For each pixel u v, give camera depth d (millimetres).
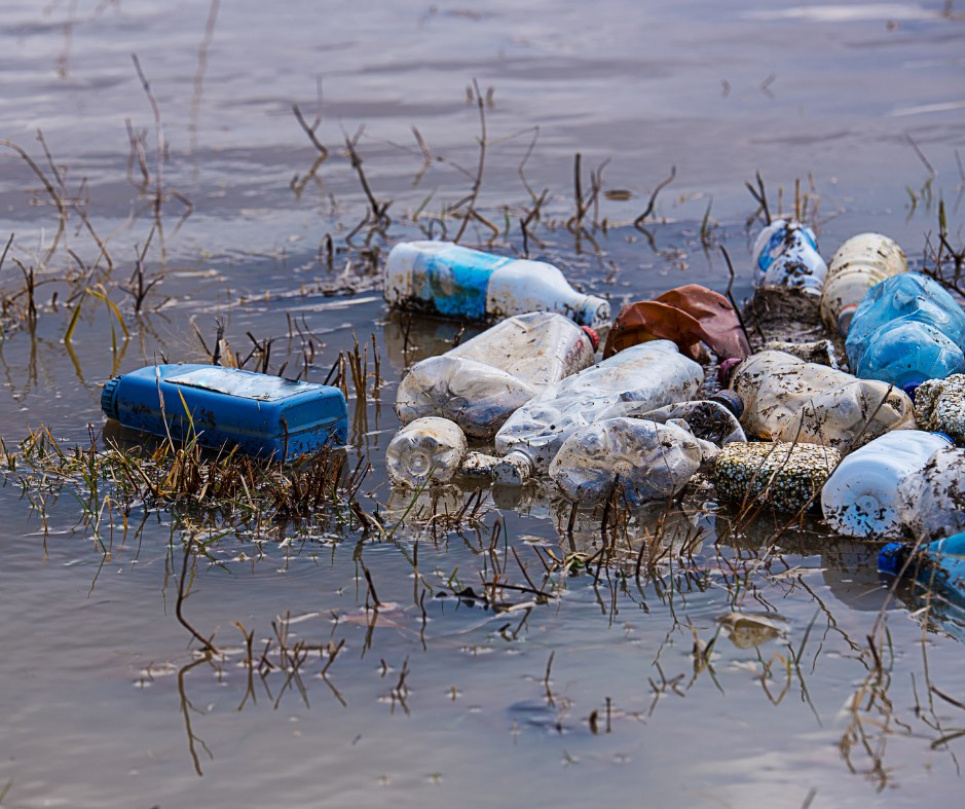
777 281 8367
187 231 10266
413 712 3961
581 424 5785
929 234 9688
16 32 20688
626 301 8398
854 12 22000
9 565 4941
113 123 14273
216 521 5328
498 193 11484
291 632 4434
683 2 23609
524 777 3662
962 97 15070
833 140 13203
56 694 4078
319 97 15625
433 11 22781
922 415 5809
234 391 5973
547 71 17328
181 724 3920
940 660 4230
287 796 3596
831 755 3742
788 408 5938
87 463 5832
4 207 10977
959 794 3566
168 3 23719
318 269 9227
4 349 7648
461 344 7449
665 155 12805
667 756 3744
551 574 4832
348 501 5504
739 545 5082
